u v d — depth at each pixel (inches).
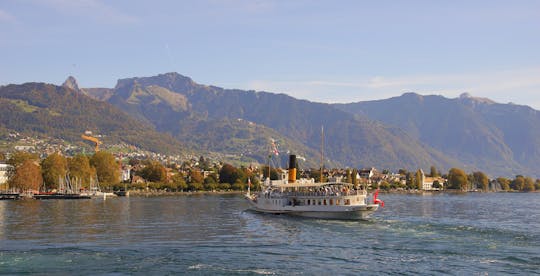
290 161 5984.3
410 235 3831.2
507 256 3029.0
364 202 5044.3
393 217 5502.0
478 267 2765.7
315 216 5118.1
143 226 4495.6
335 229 4200.3
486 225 4813.0
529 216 6067.9
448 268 2748.5
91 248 3275.1
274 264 2829.7
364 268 2746.1
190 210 6515.8
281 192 5728.3
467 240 3590.1
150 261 2893.7
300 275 2603.3
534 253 3120.1
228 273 2635.3
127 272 2655.0
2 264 2819.9
